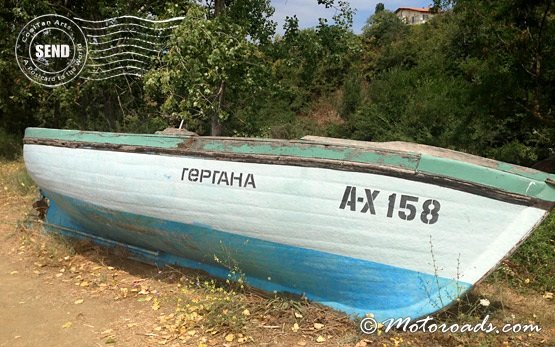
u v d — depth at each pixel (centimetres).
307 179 352
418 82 1748
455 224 326
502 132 1216
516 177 316
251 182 372
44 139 523
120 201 455
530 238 506
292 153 359
